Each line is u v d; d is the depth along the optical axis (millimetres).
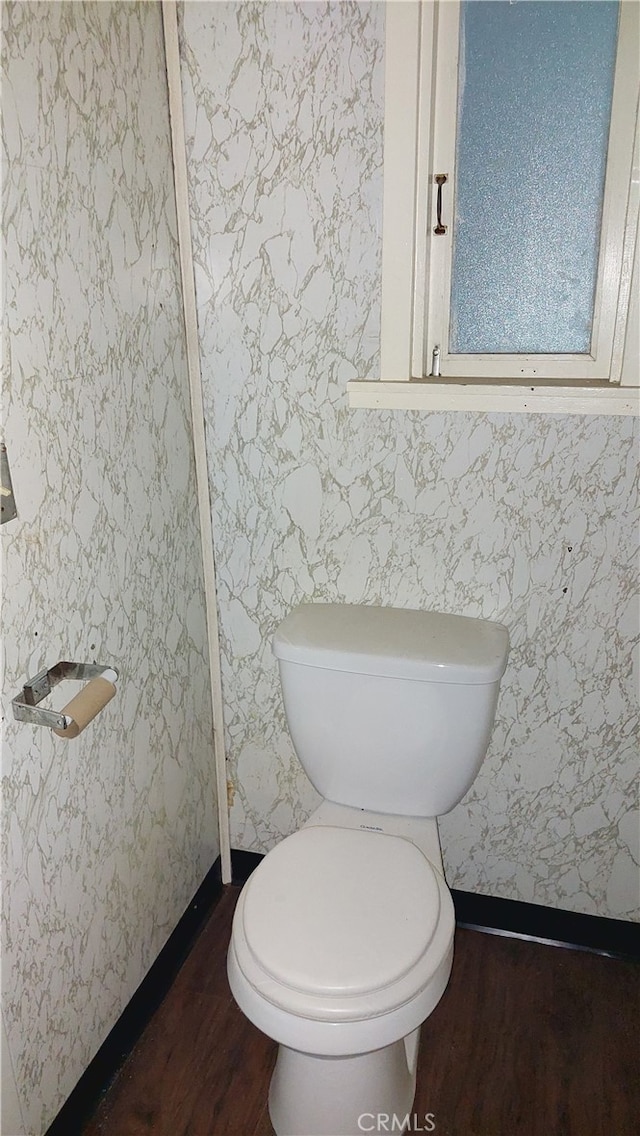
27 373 1035
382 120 1285
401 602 1570
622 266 1315
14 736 1068
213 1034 1519
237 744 1784
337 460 1505
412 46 1214
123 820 1400
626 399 1312
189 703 1639
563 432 1370
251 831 1852
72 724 1028
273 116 1333
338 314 1415
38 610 1103
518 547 1463
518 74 1274
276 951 1144
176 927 1665
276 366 1478
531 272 1377
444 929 1212
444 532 1493
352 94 1286
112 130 1193
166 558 1487
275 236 1400
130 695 1390
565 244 1348
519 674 1542
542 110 1284
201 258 1451
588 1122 1355
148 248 1333
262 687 1719
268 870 1286
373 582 1571
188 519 1565
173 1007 1575
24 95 985
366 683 1391
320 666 1399
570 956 1688
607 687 1504
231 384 1514
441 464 1448
